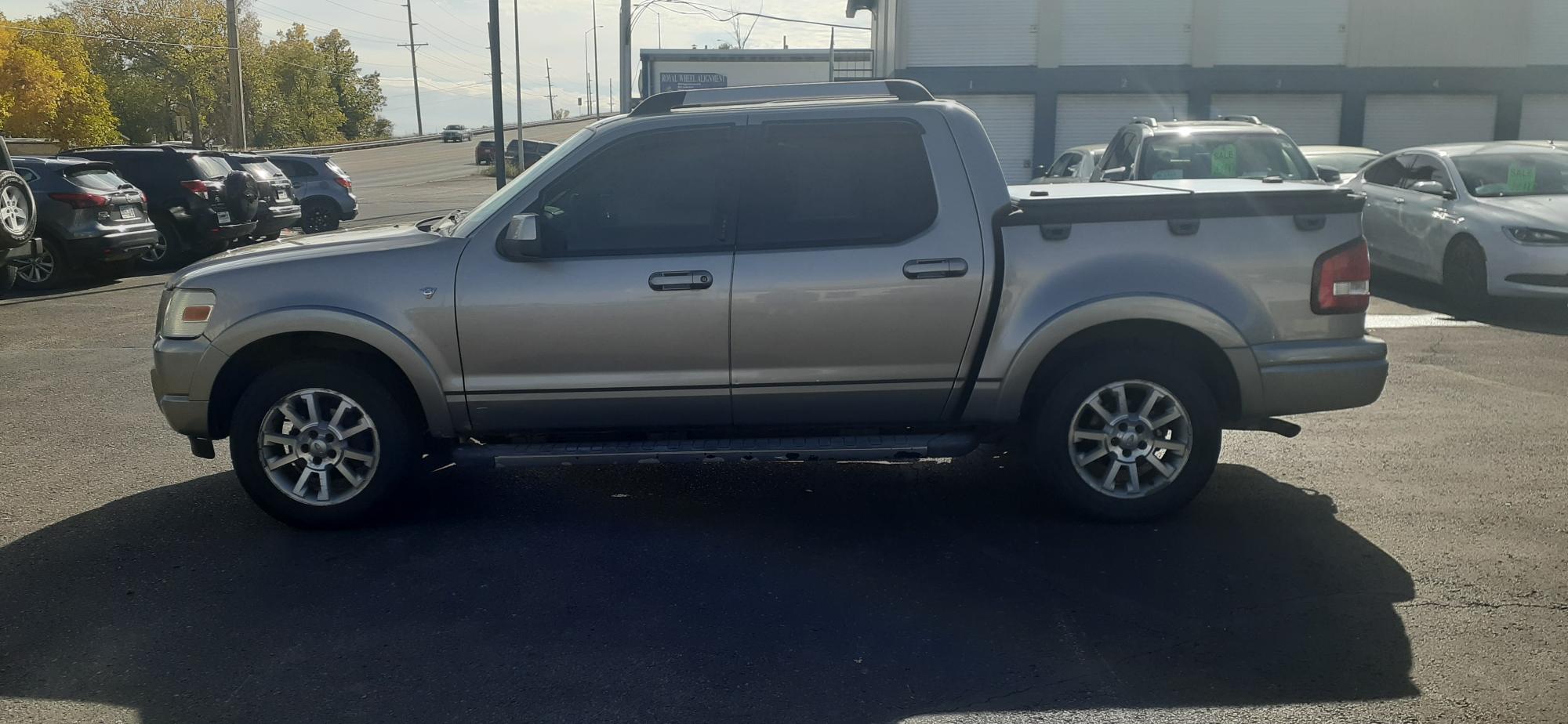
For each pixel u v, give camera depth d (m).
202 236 17.25
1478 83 28.23
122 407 8.00
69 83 58.00
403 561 4.93
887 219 5.06
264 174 19.73
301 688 3.78
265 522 5.48
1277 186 5.62
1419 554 4.81
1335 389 5.09
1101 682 3.74
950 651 3.99
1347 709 3.54
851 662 3.92
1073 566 4.76
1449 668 3.80
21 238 12.38
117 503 5.78
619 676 3.83
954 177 5.06
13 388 8.63
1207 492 5.71
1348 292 5.06
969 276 5.00
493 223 5.11
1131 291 4.96
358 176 52.78
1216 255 5.02
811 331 5.03
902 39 28.83
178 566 4.91
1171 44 28.38
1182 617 4.24
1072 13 28.31
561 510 5.59
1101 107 28.83
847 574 4.71
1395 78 28.25
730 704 3.63
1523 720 3.46
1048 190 5.72
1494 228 10.52
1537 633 4.05
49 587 4.68
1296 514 5.35
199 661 3.99
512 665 3.93
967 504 5.60
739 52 41.78
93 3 75.38
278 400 5.15
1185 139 12.46
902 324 5.03
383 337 5.05
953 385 5.12
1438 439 6.59
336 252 5.18
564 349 5.07
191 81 76.88
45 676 3.89
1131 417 5.12
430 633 4.20
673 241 5.07
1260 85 28.42
